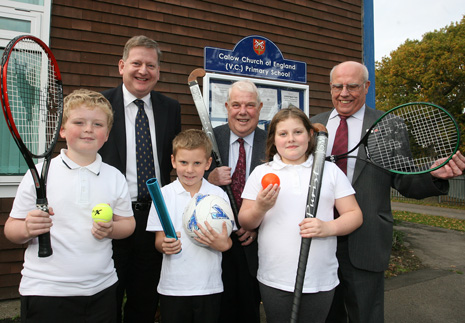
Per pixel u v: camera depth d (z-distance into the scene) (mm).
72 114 1626
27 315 1541
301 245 1685
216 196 1906
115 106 2309
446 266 5250
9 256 3355
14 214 1573
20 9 3441
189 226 1793
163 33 4227
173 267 1860
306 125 1879
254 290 2346
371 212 2148
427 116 2035
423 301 3844
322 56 5324
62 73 3684
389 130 2152
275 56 4859
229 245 1828
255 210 1745
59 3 3680
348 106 2291
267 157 2104
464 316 3477
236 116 2404
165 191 2033
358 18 5688
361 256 2123
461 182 16594
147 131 2359
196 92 2658
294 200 1821
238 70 4609
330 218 1867
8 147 3414
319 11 5324
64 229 1604
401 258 5645
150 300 2295
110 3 3930
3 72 1417
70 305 1579
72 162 1692
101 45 3873
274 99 4598
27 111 1898
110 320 1726
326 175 1888
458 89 22094
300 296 1615
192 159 1924
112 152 2211
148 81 2258
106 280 1714
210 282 1871
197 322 1839
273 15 4941
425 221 10352
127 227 1817
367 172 2188
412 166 2053
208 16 4492
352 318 2189
